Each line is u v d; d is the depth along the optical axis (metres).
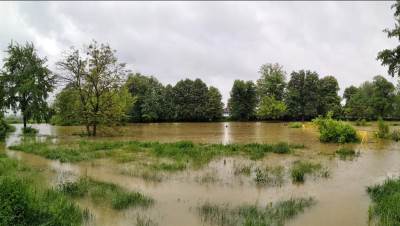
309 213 9.15
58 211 7.68
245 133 39.78
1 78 38.09
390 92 78.00
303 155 20.06
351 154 20.66
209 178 13.49
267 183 12.70
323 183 12.88
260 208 9.57
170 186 12.23
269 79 84.38
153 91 81.19
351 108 81.19
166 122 78.75
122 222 8.28
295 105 80.81
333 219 8.68
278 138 32.50
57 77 35.25
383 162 17.88
